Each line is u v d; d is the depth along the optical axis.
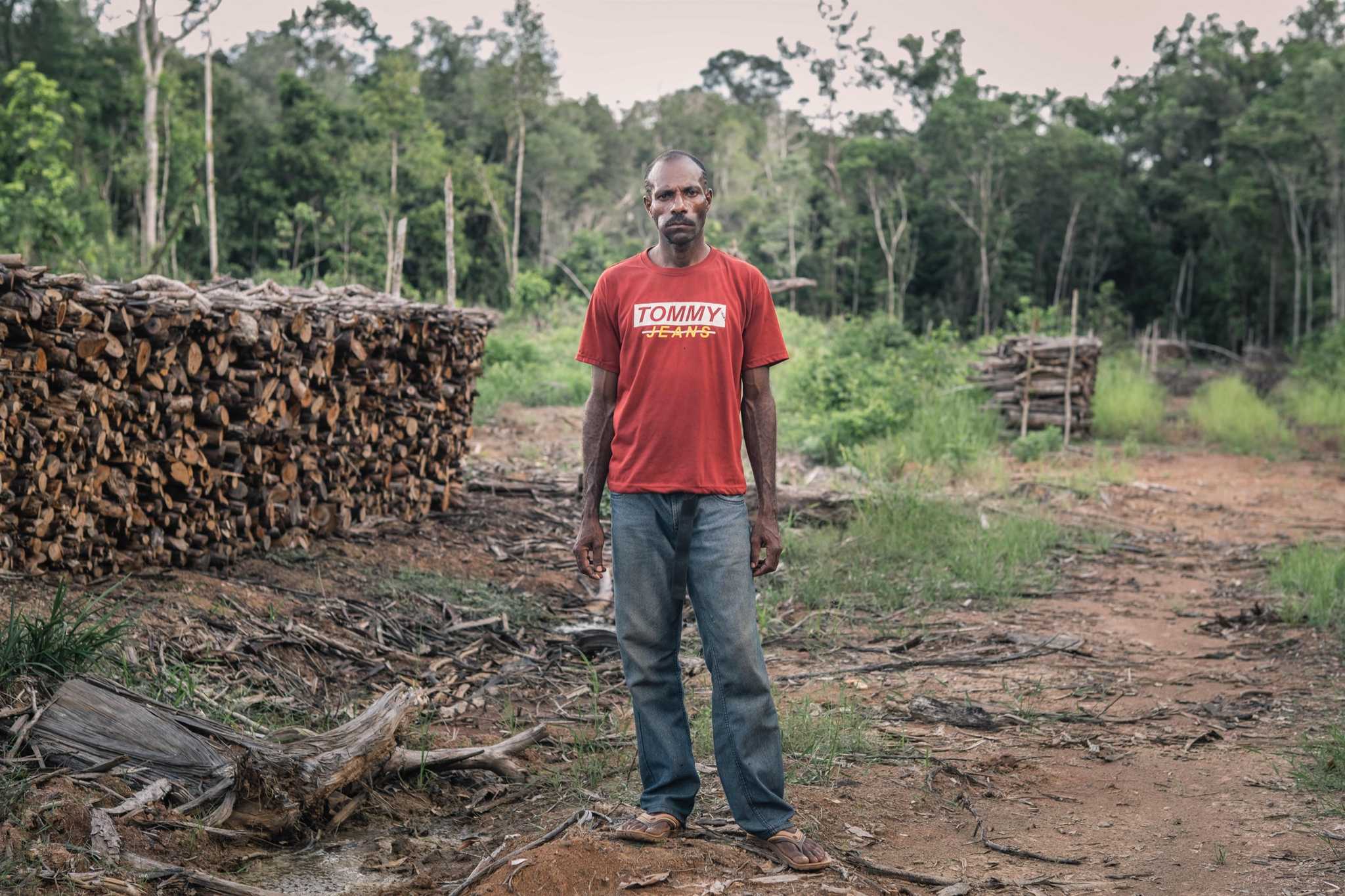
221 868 3.24
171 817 3.34
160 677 4.33
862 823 3.81
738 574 3.30
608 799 3.89
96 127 45.28
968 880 3.39
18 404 4.82
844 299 61.06
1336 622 6.93
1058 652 6.41
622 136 74.62
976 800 4.13
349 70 72.62
